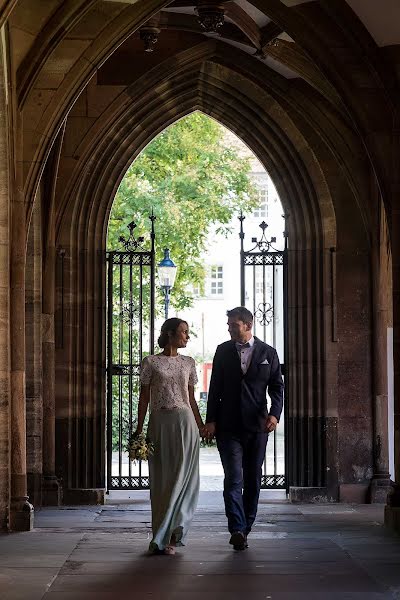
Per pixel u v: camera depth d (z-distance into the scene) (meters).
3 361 13.02
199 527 13.28
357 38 13.88
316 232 18.59
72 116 17.72
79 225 18.22
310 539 11.71
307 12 13.98
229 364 10.98
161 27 16.88
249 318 11.04
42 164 13.68
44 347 17.66
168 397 10.68
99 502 17.83
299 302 18.69
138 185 29.75
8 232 13.14
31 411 16.89
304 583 8.82
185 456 10.62
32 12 13.00
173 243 30.11
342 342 18.47
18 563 9.93
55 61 13.73
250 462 11.03
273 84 17.98
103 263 18.36
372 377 18.42
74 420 18.12
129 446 10.51
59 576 9.19
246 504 11.05
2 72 12.45
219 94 18.39
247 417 10.91
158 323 32.12
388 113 14.20
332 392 18.45
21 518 12.93
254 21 15.75
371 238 18.36
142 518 14.86
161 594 8.34
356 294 18.52
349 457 18.36
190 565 9.77
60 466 17.97
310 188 18.56
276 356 11.10
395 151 14.13
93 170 18.19
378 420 18.36
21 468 13.11
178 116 18.53
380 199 17.80
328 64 14.13
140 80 17.70
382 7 13.20
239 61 17.84
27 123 13.62
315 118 17.98
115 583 8.83
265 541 11.53
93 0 13.04
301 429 18.55
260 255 18.91
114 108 17.70
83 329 18.20
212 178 30.52
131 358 18.75
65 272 18.09
